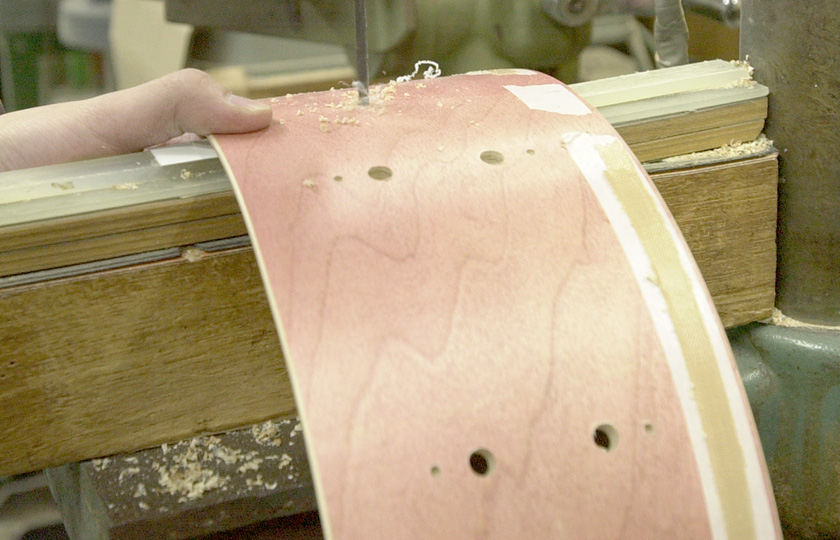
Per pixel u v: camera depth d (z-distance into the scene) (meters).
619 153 0.62
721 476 0.51
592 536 0.48
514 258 0.54
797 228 0.80
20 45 1.33
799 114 0.76
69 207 0.57
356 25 0.67
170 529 0.58
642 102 0.75
